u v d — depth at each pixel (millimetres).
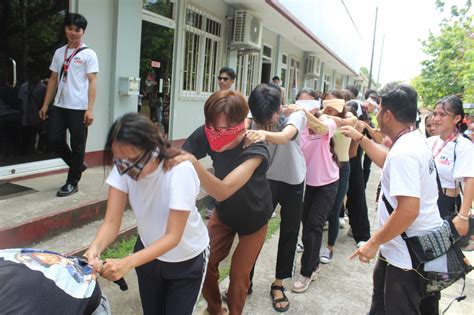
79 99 3721
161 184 1567
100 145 5250
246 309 2898
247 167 1924
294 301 3078
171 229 1544
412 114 1934
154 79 6531
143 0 5898
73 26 3693
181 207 1526
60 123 3783
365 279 3543
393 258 1977
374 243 1895
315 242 3221
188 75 7324
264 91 2305
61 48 3836
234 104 1828
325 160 3162
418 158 1839
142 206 1654
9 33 4359
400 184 1801
